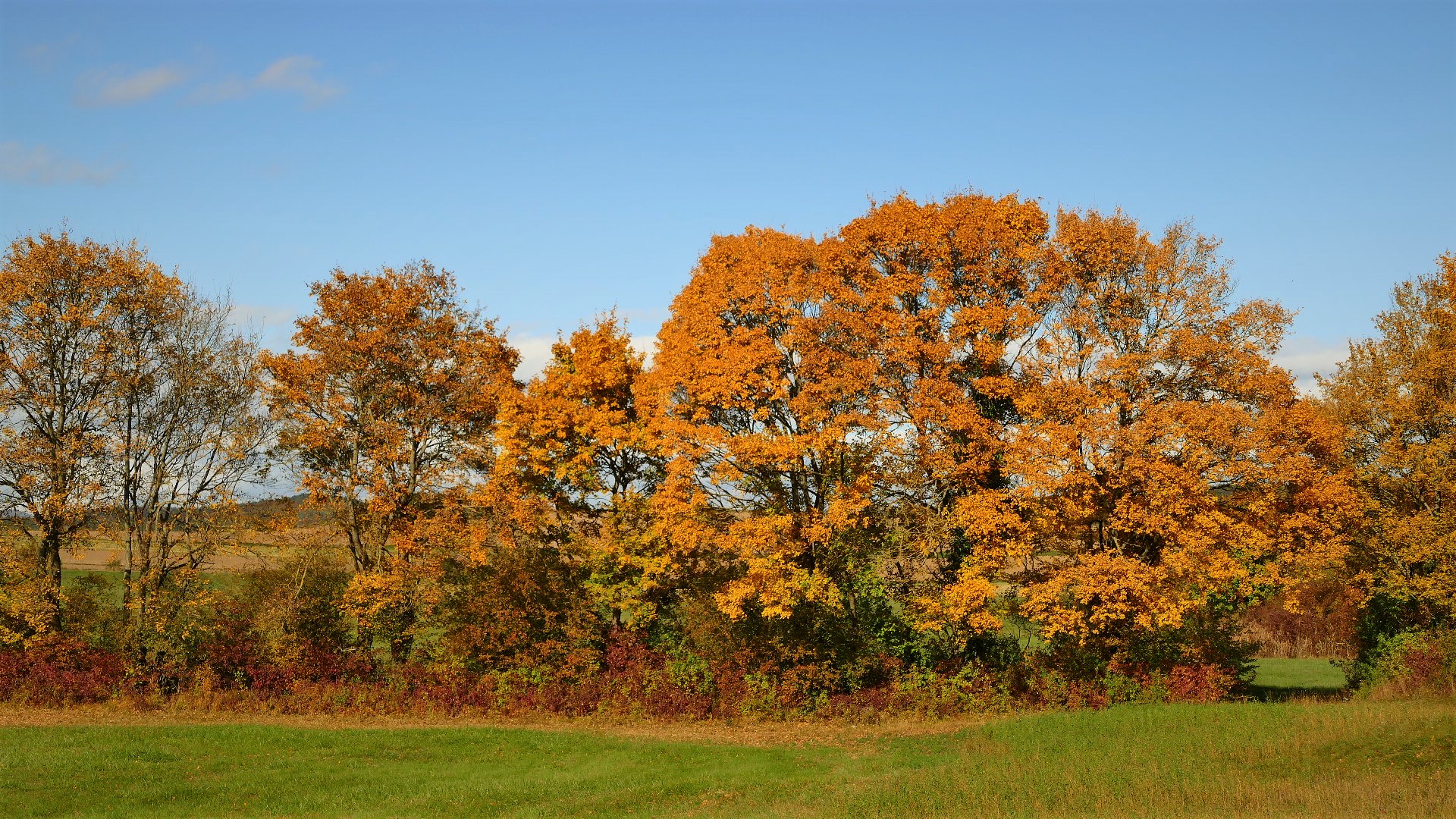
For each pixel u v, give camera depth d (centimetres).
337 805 2325
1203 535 3019
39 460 3628
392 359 3888
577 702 3509
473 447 4022
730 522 3512
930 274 3425
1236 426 3086
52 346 3806
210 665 3681
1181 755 2312
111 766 2600
